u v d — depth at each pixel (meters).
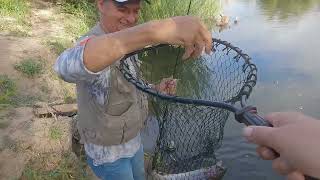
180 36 1.14
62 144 3.97
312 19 13.34
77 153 3.91
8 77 5.60
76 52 1.31
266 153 0.71
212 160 3.31
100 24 2.18
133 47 1.19
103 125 2.22
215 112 2.59
